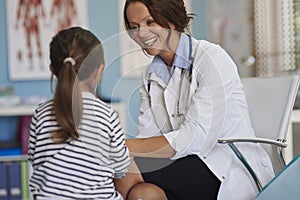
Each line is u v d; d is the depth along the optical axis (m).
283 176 1.74
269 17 3.70
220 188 1.93
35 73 3.87
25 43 3.86
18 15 3.84
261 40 3.78
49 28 3.85
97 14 3.90
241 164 1.99
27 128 3.58
